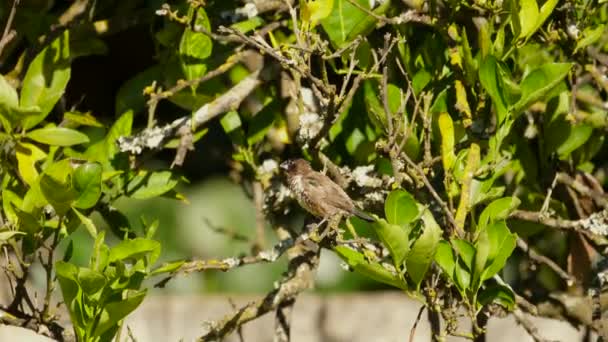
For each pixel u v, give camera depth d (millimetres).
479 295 8945
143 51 16078
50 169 9039
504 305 9492
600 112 11312
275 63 10977
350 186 10578
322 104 9336
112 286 8938
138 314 18031
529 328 10938
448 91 10023
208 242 19016
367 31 10141
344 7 10258
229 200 19141
